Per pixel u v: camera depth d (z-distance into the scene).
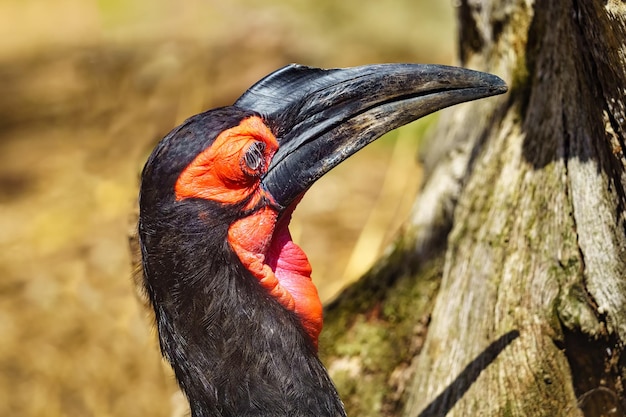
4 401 13.80
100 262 15.53
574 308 7.36
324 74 7.57
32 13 31.44
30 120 23.62
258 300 7.20
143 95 20.56
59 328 14.42
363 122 7.47
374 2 23.94
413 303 9.23
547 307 7.53
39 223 18.41
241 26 23.11
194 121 7.07
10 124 23.58
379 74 7.46
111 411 12.70
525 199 7.88
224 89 20.62
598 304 7.28
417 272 9.29
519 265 7.78
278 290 7.32
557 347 7.50
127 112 20.12
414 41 23.06
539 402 7.54
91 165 20.00
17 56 28.64
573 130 7.50
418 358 8.91
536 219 7.75
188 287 7.03
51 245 17.58
